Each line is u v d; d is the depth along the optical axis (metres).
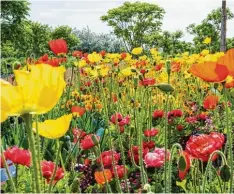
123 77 7.60
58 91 1.19
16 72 1.19
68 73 8.50
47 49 32.53
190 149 2.35
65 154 4.03
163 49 29.58
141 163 2.81
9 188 2.71
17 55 17.48
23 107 1.19
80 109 4.50
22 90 1.17
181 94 7.39
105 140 4.61
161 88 2.31
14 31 32.28
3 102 1.17
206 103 5.13
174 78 7.71
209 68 2.02
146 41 34.00
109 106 6.38
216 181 3.04
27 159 2.40
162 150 2.90
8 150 2.42
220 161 3.97
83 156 4.00
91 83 7.52
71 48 33.56
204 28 28.42
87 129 5.23
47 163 2.47
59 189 2.88
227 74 2.02
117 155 3.09
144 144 3.71
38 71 1.19
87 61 7.02
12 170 2.69
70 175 3.48
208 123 5.38
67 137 3.25
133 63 7.91
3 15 32.28
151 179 3.49
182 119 5.84
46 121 1.64
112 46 33.88
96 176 2.70
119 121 4.23
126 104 6.11
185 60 7.87
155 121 5.62
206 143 2.36
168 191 2.41
